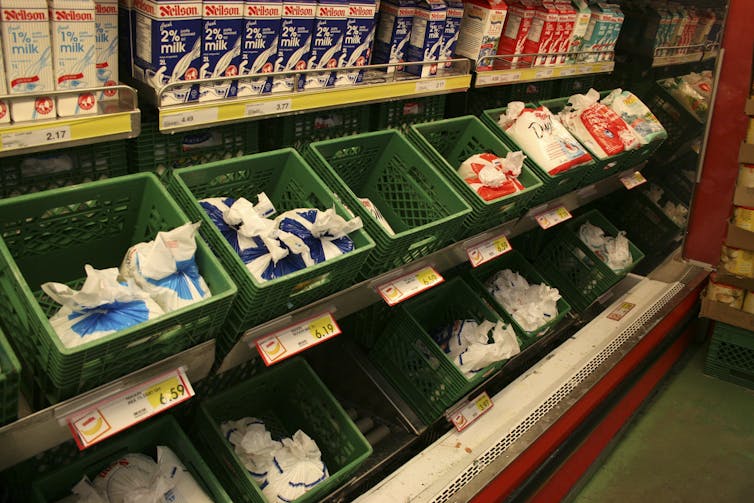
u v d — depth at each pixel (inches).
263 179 72.5
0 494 64.1
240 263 56.7
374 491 75.4
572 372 104.4
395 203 86.1
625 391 118.9
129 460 62.9
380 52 85.3
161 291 52.8
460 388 86.0
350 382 95.7
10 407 46.0
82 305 48.4
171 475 61.2
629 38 134.3
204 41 60.3
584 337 115.1
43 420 49.1
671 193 148.1
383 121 92.0
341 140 78.4
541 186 93.5
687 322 142.4
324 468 70.4
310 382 78.6
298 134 81.4
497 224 94.5
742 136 110.9
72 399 50.1
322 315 69.0
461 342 96.2
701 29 142.9
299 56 69.3
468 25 93.0
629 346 113.3
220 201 65.9
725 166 114.9
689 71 148.2
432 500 75.6
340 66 74.4
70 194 56.3
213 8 59.5
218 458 70.7
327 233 64.1
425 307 104.0
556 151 95.5
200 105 61.3
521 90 117.6
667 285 137.2
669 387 131.8
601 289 126.1
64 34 50.6
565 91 127.7
